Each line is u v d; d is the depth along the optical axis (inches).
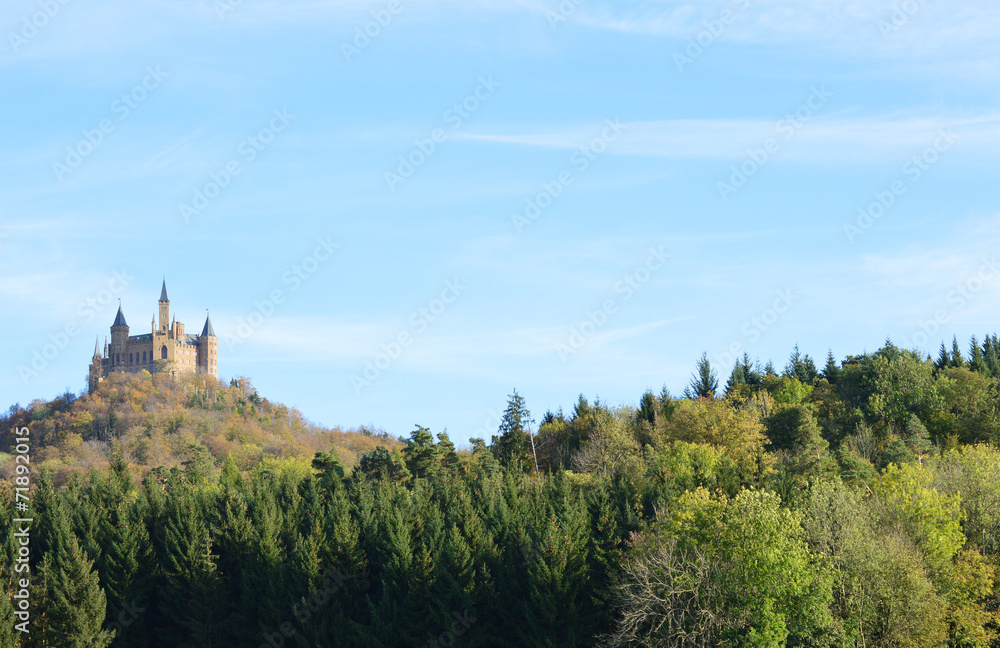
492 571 2797.7
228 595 3034.0
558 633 2564.0
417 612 2711.6
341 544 2918.3
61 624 2768.2
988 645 2322.8
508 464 4037.9
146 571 3144.7
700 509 2476.6
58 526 3218.5
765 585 2213.3
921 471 2832.2
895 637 2213.3
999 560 2518.5
